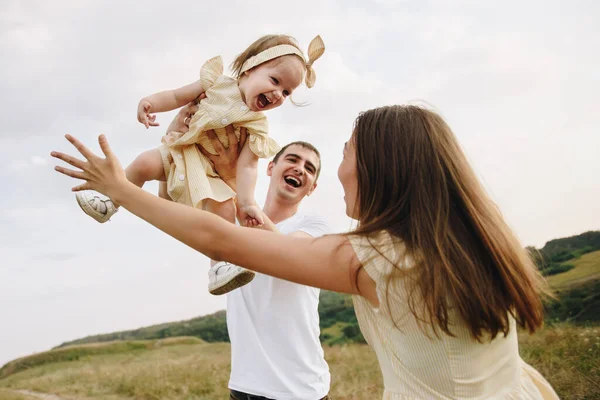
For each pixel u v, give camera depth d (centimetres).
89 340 2238
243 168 291
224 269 278
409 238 162
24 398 1242
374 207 175
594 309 798
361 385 808
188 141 286
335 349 1109
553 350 676
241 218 302
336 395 780
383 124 177
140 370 1291
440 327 150
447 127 178
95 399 1134
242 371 329
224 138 290
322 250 167
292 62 290
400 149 171
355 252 165
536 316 162
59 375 1431
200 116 285
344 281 167
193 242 169
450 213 163
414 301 156
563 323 779
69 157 175
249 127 288
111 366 1445
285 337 322
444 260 153
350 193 197
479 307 151
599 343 644
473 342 156
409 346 160
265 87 283
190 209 171
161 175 293
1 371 1722
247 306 332
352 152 193
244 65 295
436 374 157
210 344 1655
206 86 300
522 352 696
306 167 403
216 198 283
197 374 1156
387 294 159
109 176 174
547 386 178
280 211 409
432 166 167
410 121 175
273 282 325
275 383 318
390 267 160
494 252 158
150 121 295
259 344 324
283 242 169
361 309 175
